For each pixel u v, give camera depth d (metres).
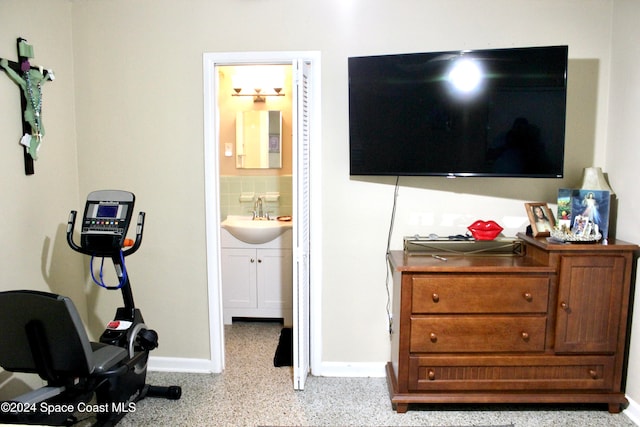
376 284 2.82
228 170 4.02
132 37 2.75
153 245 2.88
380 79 2.54
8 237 2.27
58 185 2.67
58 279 2.67
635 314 2.38
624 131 2.46
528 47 2.44
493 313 2.36
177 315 2.92
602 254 2.30
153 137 2.80
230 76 3.92
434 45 2.64
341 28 2.67
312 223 2.79
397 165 2.60
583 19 2.57
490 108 2.46
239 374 2.90
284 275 3.71
